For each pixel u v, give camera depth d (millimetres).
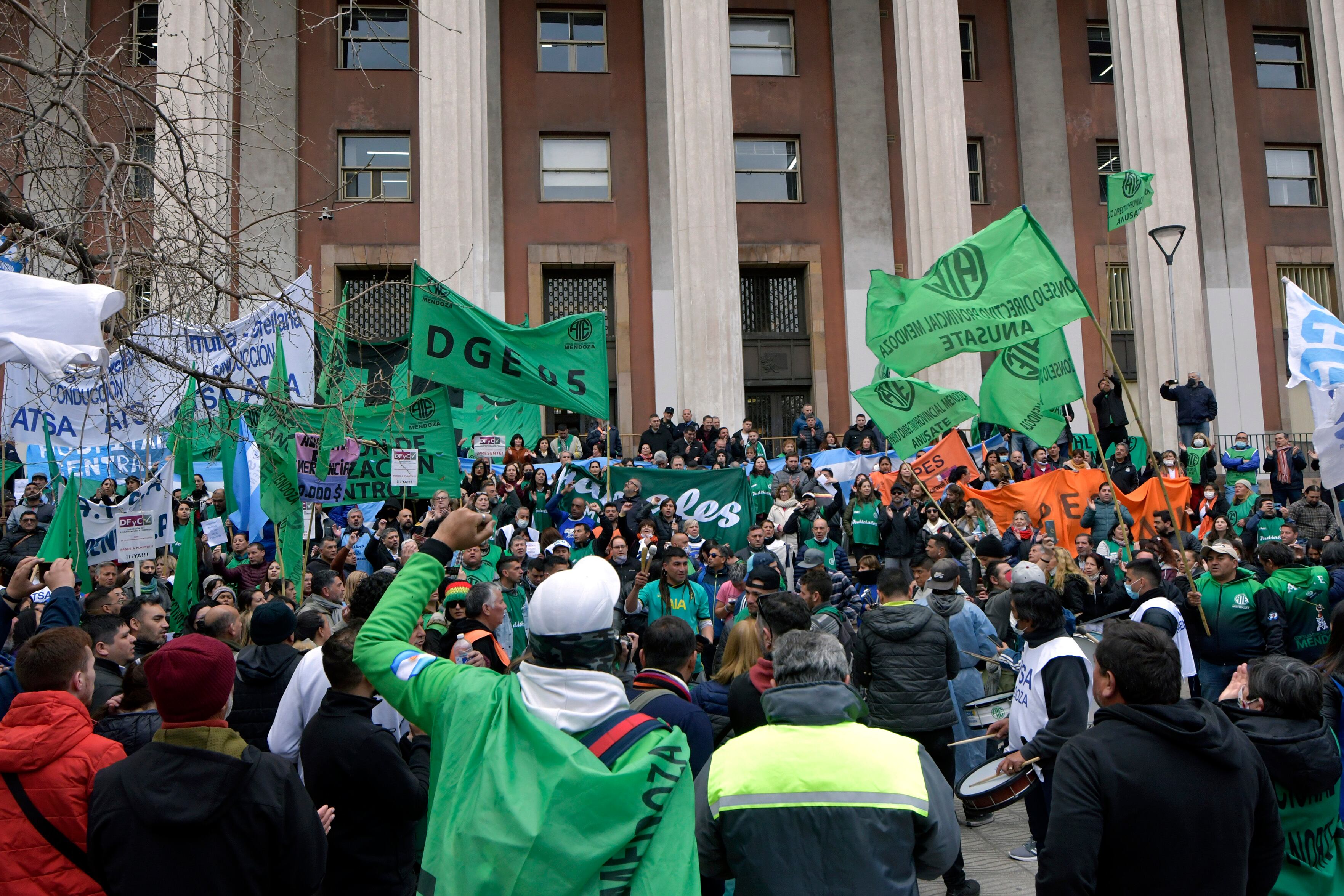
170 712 3287
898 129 27562
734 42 27781
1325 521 14883
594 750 2512
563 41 27172
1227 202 28406
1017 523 14297
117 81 6926
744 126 27359
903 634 6363
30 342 4543
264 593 8859
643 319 26469
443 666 2727
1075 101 28375
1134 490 17344
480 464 15789
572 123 26875
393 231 25703
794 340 27234
